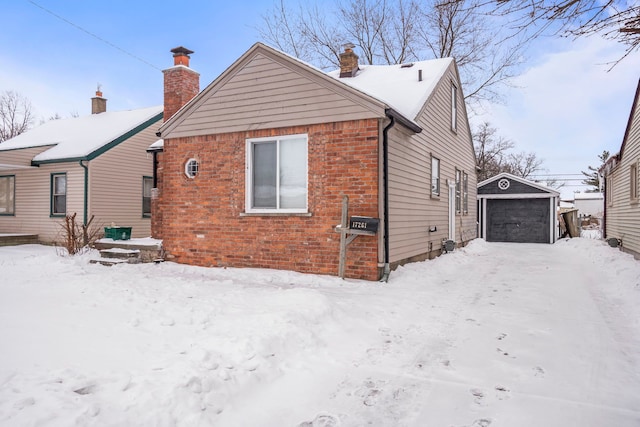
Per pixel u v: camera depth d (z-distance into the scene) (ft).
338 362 13.70
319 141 28.09
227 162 31.42
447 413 10.53
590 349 15.10
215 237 31.89
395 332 16.87
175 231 33.60
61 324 16.30
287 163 29.55
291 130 29.07
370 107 26.37
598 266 36.40
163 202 34.19
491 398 11.34
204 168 32.37
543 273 32.35
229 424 9.77
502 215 71.20
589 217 131.54
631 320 18.75
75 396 9.91
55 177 50.70
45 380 10.71
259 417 10.18
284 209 29.60
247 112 30.63
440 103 40.75
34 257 35.99
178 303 19.65
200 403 10.23
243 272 28.78
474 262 39.24
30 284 24.57
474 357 14.30
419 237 34.55
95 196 48.44
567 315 19.69
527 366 13.55
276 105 29.53
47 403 9.41
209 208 32.14
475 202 61.87
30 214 51.98
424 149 35.55
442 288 25.68
